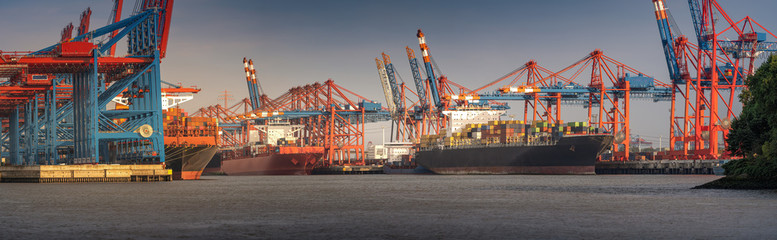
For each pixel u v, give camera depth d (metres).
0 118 154.00
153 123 108.19
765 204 59.75
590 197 71.56
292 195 79.06
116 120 122.00
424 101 192.75
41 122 129.88
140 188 90.75
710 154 139.75
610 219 52.00
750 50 136.00
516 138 141.75
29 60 100.88
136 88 110.06
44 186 94.38
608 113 160.38
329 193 83.00
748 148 78.19
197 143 125.62
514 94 169.12
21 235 45.59
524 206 62.44
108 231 47.06
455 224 50.19
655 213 55.31
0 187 91.31
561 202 66.00
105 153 123.25
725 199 64.94
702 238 42.75
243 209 61.12
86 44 102.44
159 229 47.97
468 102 180.75
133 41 111.38
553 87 161.62
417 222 51.50
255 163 186.62
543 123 140.88
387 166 190.62
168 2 107.88
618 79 160.62
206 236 45.03
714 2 138.38
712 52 138.00
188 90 133.00
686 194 72.50
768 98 68.88
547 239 43.34
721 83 149.00
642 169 146.00
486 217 54.22
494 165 145.25
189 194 79.25
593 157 131.12
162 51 110.06
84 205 64.25
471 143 153.00
